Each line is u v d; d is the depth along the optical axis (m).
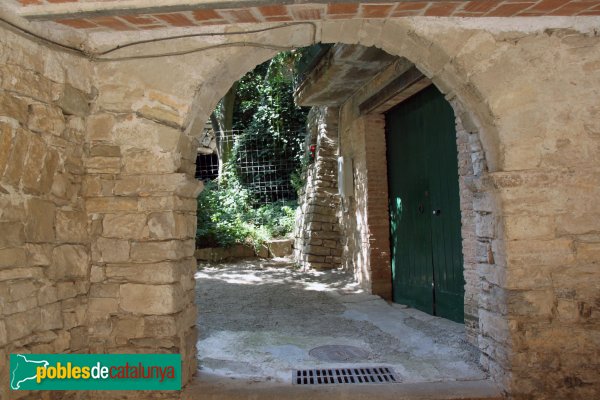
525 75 3.10
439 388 3.19
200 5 2.47
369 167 6.72
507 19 3.06
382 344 4.34
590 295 3.07
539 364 3.04
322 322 5.17
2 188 2.45
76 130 3.01
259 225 10.82
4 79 2.47
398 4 2.71
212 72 3.09
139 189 3.06
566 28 3.10
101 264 3.08
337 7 2.71
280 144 12.19
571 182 3.09
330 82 6.45
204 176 13.87
